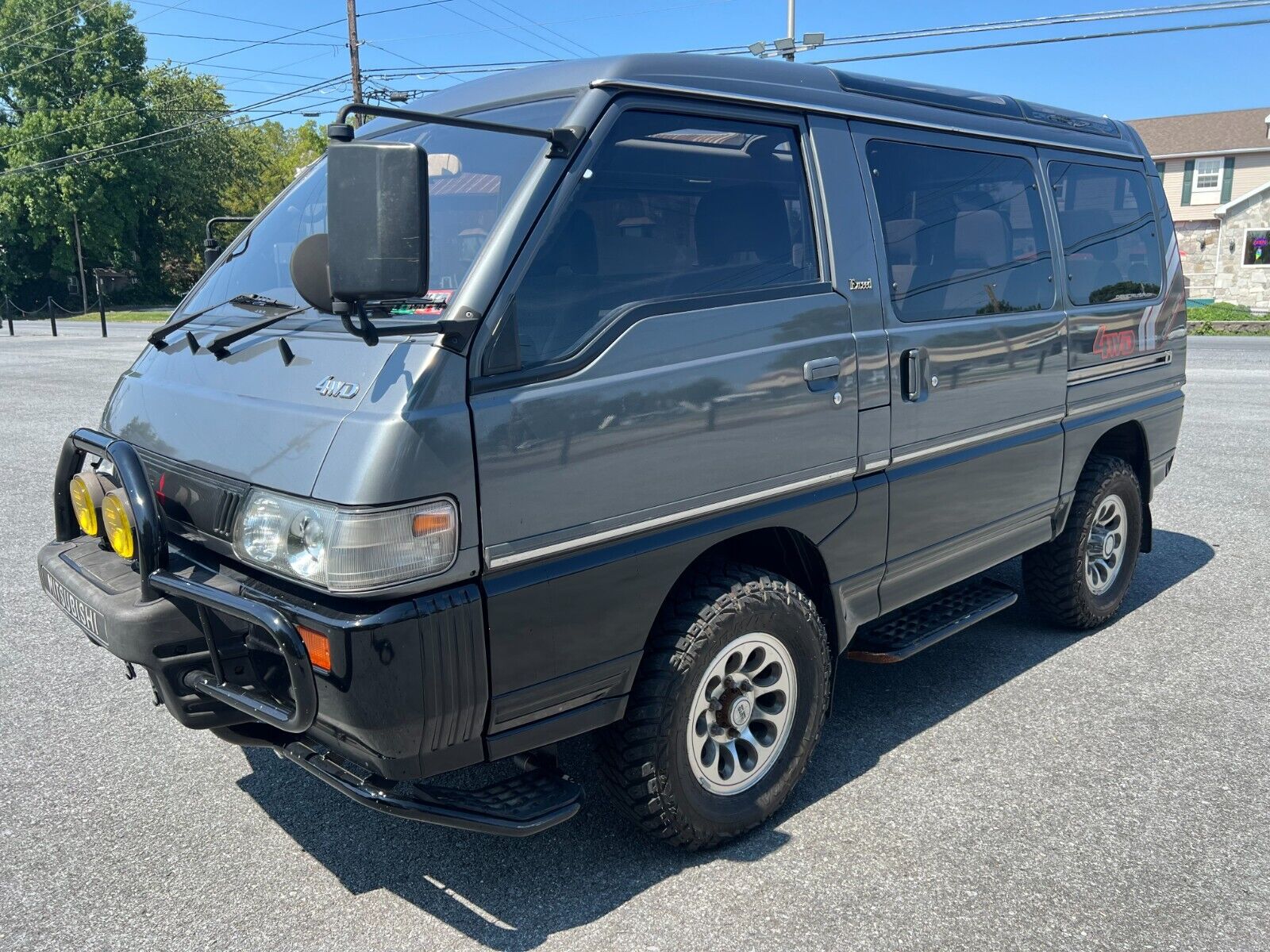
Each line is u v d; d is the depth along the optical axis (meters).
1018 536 4.49
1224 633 5.16
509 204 2.69
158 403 3.20
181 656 2.75
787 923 2.88
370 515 2.35
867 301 3.51
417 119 2.46
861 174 3.58
